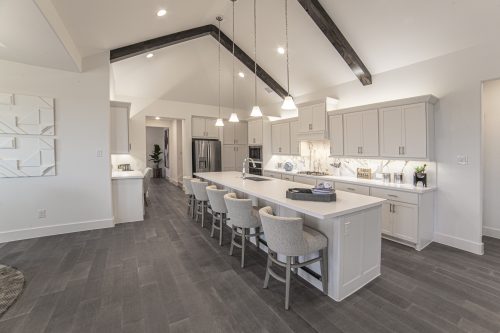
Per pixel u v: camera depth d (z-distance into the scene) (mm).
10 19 2363
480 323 1813
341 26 3658
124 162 6266
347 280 2164
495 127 3574
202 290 2248
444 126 3391
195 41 5086
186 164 7148
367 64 4109
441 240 3443
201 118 7324
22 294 2162
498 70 2896
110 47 3914
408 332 1726
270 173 6227
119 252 3074
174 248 3217
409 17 3123
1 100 3326
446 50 3287
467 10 2770
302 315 1910
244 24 4430
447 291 2234
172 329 1753
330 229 2156
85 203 3898
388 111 3791
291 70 5195
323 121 4797
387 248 3264
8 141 3377
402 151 3633
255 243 3312
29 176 3520
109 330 1741
